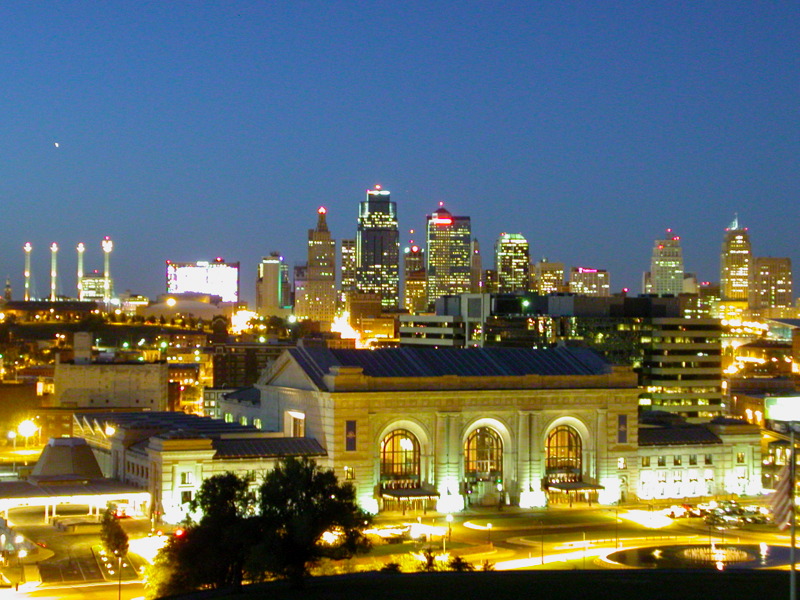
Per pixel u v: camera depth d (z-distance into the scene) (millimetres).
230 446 197500
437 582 119688
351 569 143250
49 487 193000
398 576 126312
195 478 189000
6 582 146875
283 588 121500
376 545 168250
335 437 197750
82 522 184625
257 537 123875
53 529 184125
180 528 180000
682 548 169500
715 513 195875
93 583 147125
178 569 127250
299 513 125625
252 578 129375
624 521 196250
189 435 192250
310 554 122938
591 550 168750
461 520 197000
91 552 166000
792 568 87062
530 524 192625
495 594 111500
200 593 124750
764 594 108688
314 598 113938
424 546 167500
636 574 124000
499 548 170625
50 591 142750
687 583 115938
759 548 169875
